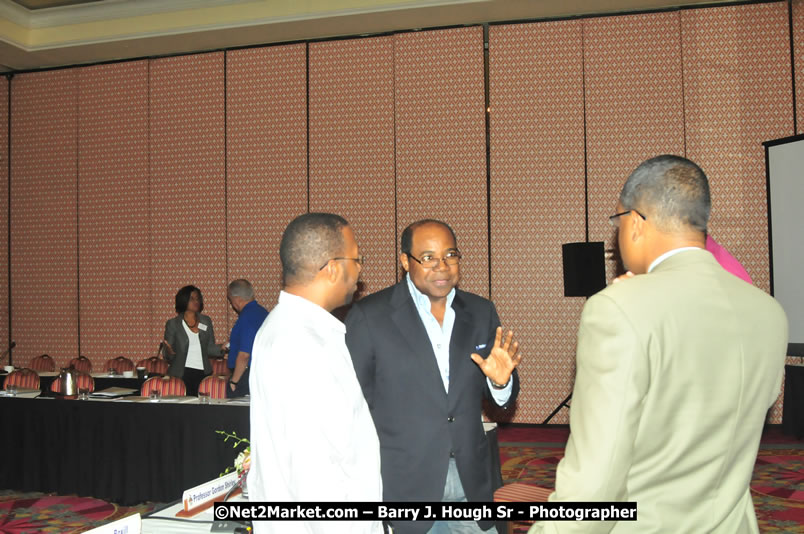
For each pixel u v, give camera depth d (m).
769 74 6.39
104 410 4.33
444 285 1.83
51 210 7.97
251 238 7.38
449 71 6.94
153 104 7.70
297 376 1.19
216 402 4.32
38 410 4.49
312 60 7.25
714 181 6.43
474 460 1.83
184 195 7.58
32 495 4.62
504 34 6.85
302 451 1.16
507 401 1.99
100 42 7.21
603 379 1.01
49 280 7.96
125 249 7.75
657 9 6.59
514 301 6.76
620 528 1.03
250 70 7.42
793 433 5.77
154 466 4.19
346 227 1.44
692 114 6.49
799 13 6.34
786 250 5.73
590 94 6.68
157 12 7.02
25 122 8.05
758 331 1.10
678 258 1.14
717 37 6.48
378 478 1.33
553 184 6.73
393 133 7.06
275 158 7.33
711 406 1.04
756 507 3.97
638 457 1.04
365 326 1.87
